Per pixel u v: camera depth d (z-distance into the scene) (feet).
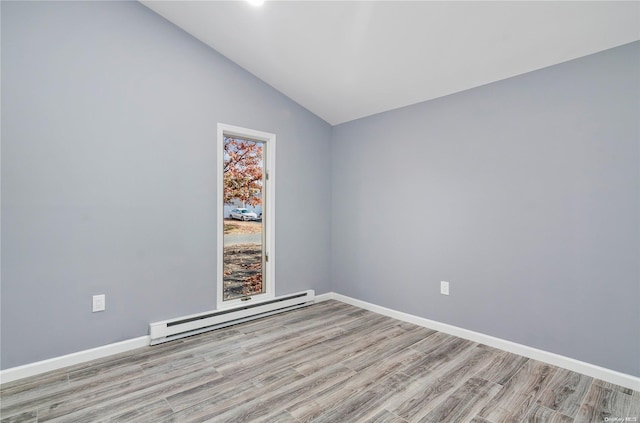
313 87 10.92
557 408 5.93
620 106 6.63
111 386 6.60
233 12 8.15
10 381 6.75
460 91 9.24
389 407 5.98
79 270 7.62
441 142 9.70
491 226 8.61
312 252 12.65
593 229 6.99
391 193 11.09
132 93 8.35
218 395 6.32
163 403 6.04
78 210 7.60
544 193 7.68
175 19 8.88
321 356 8.00
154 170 8.72
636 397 6.23
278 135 11.49
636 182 6.47
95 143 7.82
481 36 7.18
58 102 7.32
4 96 6.73
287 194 11.80
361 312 11.53
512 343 8.21
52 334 7.29
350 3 7.09
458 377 7.01
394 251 11.00
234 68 10.30
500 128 8.42
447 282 9.56
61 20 7.36
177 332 8.89
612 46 6.66
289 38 8.72
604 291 6.86
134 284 8.41
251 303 10.56
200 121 9.57
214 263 9.89
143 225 8.55
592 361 7.00
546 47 7.07
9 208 6.81
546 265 7.66
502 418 5.66
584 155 7.09
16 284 6.89
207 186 9.73
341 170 12.92
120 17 8.16
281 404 6.05
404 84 9.56
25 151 6.96
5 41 6.74
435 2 6.57
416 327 10.05
